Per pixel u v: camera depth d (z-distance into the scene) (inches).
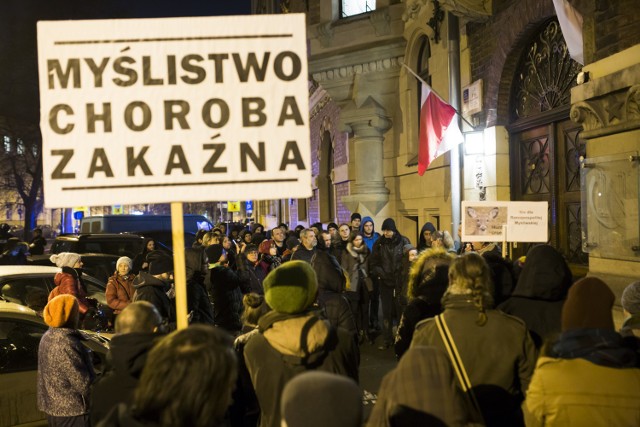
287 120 125.2
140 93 122.4
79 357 163.3
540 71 349.4
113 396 109.6
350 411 67.8
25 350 193.5
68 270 280.2
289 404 68.5
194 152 123.3
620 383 93.5
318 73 613.3
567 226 330.6
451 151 414.0
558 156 335.9
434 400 79.4
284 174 125.0
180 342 71.7
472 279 117.6
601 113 249.0
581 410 93.2
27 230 1521.9
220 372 70.1
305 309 125.1
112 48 122.0
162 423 68.6
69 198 120.6
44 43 120.7
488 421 110.7
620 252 240.1
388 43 568.7
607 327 99.2
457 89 430.3
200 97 123.6
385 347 342.0
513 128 377.4
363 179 591.2
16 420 187.9
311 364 122.0
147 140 122.4
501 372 111.6
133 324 112.9
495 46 381.1
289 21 125.3
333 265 206.8
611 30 245.3
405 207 570.9
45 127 120.5
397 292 331.9
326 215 908.0
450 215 457.7
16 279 277.6
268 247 384.5
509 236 226.2
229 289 298.8
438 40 475.5
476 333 113.3
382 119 582.9
